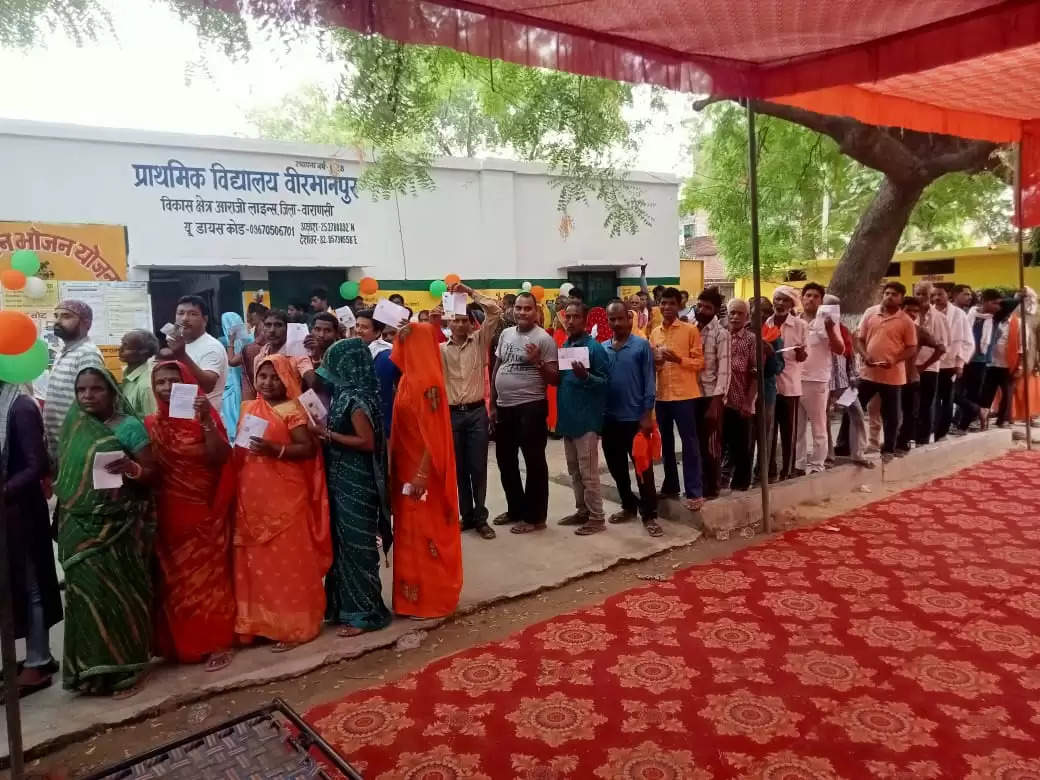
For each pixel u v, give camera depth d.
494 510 6.56
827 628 4.02
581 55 3.69
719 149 11.73
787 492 6.34
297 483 3.95
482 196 12.16
